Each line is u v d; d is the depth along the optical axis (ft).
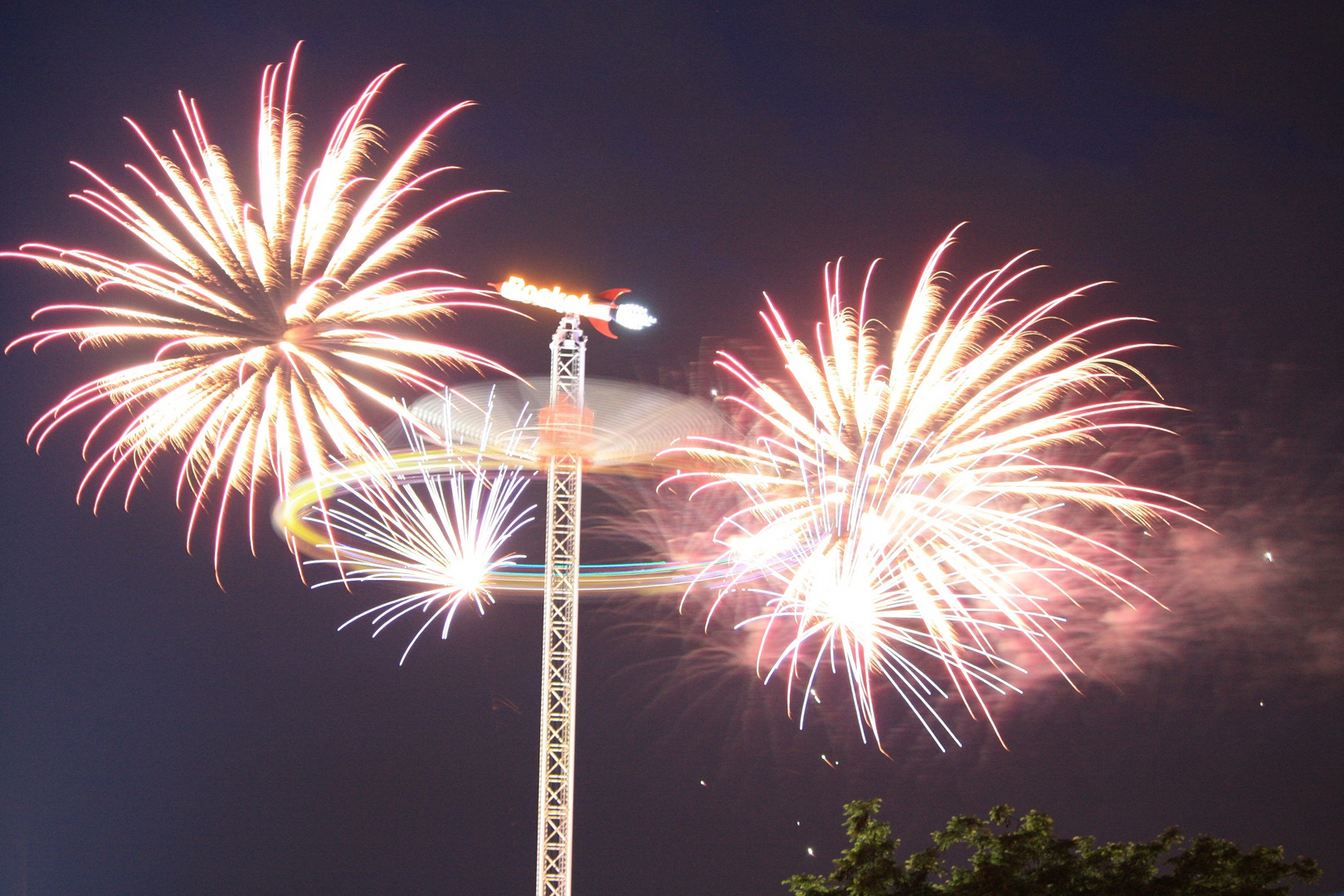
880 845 83.87
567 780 118.83
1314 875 85.20
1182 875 83.41
